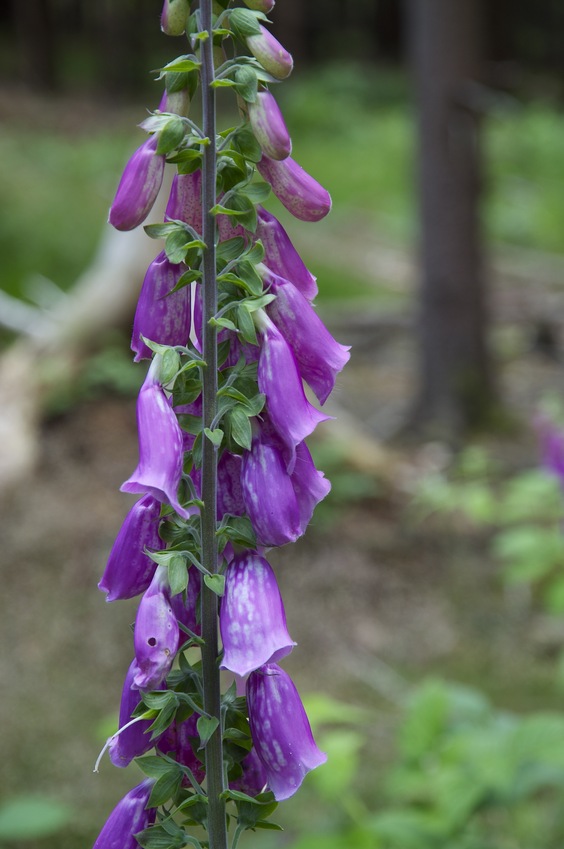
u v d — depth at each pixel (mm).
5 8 35938
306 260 15469
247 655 1401
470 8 9367
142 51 32312
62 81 32250
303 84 29719
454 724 3562
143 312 1473
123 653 6262
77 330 9008
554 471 4988
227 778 1556
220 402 1436
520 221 18719
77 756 5285
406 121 26344
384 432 10008
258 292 1406
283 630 1427
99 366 8820
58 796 4973
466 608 6844
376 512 7848
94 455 8195
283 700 1477
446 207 9734
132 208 1417
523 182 22031
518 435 9859
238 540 1444
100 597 6758
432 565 7281
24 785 5039
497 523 7438
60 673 6031
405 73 33969
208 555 1451
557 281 16078
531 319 13914
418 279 10031
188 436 1553
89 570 6973
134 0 32250
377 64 37562
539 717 3461
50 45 30969
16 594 6711
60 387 8672
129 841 1515
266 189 1420
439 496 6359
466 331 9891
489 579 7168
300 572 7070
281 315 1467
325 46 37688
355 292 14453
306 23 37156
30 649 6223
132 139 22156
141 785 1548
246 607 1420
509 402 10766
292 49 31969
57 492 7773
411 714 3541
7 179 15453
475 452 7164
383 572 7133
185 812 1498
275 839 4367
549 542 5391
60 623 6465
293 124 25469
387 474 8391
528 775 3316
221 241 1491
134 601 6805
